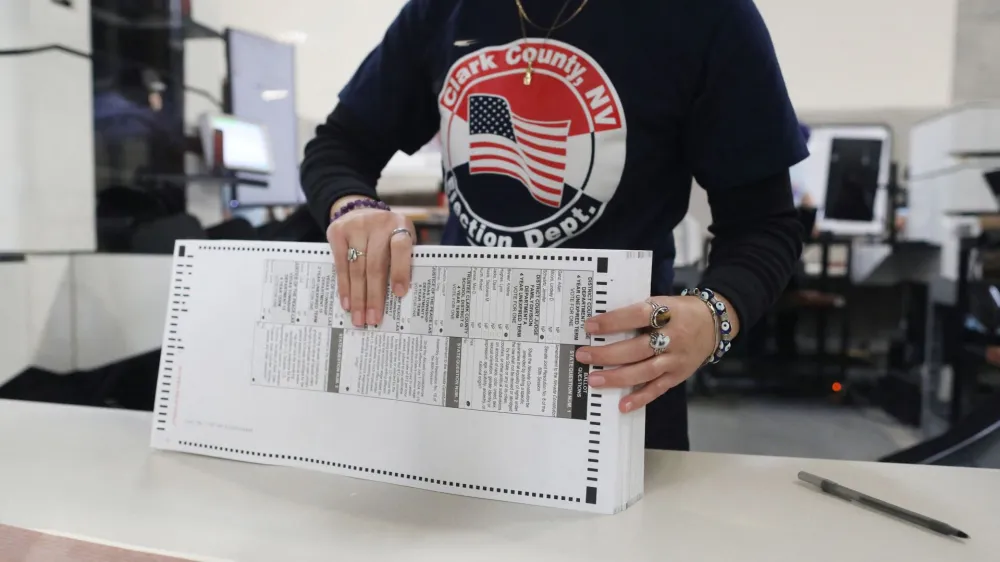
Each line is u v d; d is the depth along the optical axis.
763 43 0.67
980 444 0.73
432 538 0.43
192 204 2.34
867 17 3.79
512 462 0.50
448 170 0.80
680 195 0.78
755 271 0.62
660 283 0.76
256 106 2.64
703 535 0.44
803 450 2.60
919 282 3.26
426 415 0.52
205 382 0.59
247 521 0.45
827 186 3.58
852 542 0.44
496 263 0.51
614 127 0.70
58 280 1.86
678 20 0.67
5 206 1.79
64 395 1.47
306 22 3.77
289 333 0.57
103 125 2.04
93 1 2.00
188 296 0.60
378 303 0.53
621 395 0.48
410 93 0.83
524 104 0.72
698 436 2.75
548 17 0.71
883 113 3.65
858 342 3.43
